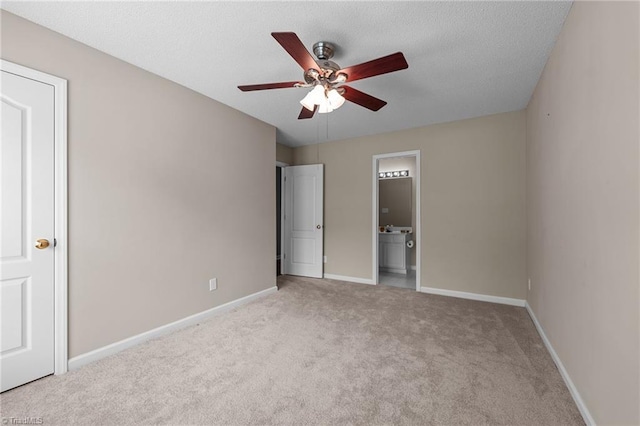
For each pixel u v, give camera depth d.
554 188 2.11
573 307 1.71
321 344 2.38
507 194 3.46
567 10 1.72
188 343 2.39
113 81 2.24
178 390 1.76
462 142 3.72
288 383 1.84
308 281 4.59
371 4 1.68
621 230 1.17
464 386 1.80
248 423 1.49
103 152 2.17
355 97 2.20
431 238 3.91
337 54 2.19
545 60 2.27
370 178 4.43
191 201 2.84
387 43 2.06
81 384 1.82
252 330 2.66
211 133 3.05
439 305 3.39
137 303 2.38
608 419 1.27
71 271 2.00
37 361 1.85
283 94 2.96
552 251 2.17
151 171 2.49
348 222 4.62
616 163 1.21
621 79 1.16
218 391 1.75
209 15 1.78
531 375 1.92
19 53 1.79
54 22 1.85
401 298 3.67
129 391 1.75
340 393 1.74
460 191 3.73
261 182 3.75
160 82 2.57
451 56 2.22
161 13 1.76
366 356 2.18
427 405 1.62
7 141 1.75
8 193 1.75
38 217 1.86
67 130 1.98
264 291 3.77
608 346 1.28
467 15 1.77
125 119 2.31
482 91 2.86
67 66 1.99
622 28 1.15
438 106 3.26
